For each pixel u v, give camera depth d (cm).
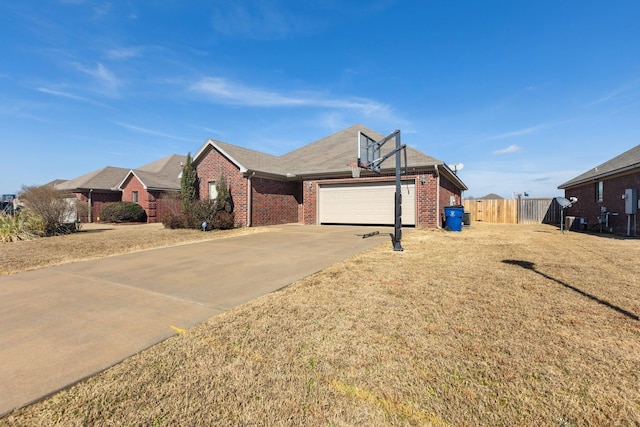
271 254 788
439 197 1425
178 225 1512
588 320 346
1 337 325
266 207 1694
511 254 760
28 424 195
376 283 504
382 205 1543
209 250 864
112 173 2723
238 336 318
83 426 192
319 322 350
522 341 298
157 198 2316
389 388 228
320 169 1658
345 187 1628
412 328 330
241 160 1620
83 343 309
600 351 277
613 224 1379
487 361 263
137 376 248
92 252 849
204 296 458
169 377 246
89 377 248
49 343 310
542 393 219
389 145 1694
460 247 872
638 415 196
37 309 411
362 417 199
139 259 744
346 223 1625
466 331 321
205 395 223
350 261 680
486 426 189
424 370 251
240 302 428
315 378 242
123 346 302
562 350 279
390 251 806
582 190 1809
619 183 1355
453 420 195
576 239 1070
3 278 580
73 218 1423
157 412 205
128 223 2134
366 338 308
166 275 588
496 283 499
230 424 194
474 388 226
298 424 193
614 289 462
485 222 2141
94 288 507
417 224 1442
